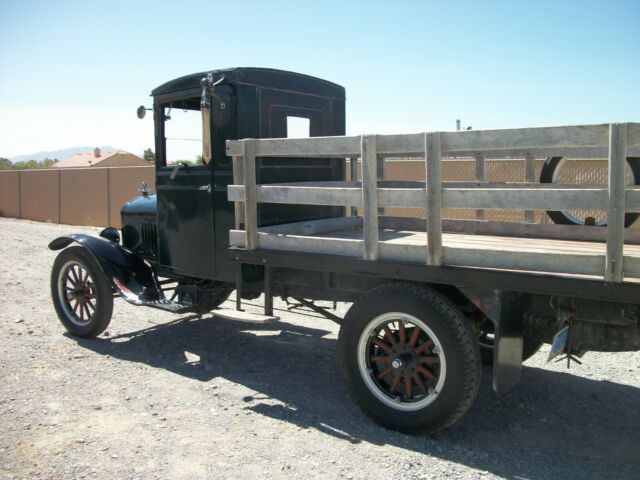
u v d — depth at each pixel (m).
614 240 2.89
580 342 3.33
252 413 4.05
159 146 5.50
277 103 5.15
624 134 2.83
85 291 5.79
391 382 3.87
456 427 3.85
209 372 4.90
